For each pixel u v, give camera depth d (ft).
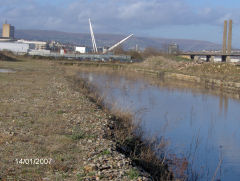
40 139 39.32
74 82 116.78
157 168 37.96
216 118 80.18
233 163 46.47
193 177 39.37
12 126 44.80
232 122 76.13
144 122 65.26
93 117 53.62
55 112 56.44
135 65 288.92
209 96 124.47
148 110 83.97
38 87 92.68
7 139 38.42
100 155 34.17
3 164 30.58
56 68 192.54
